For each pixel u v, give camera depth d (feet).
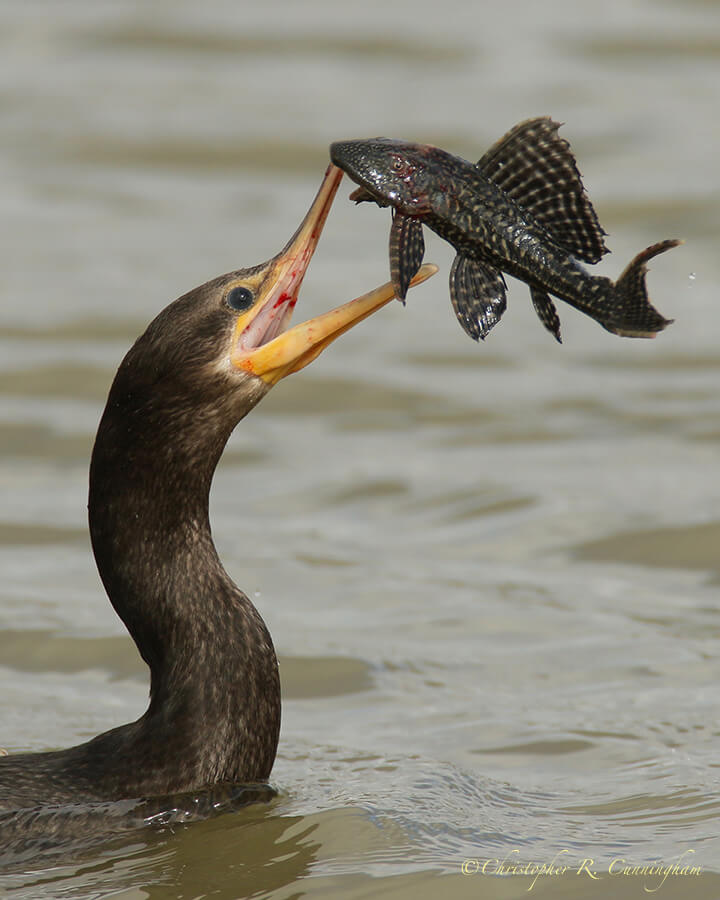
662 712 33.88
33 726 33.88
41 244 71.51
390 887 25.67
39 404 55.93
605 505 46.83
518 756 31.94
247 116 85.66
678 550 43.65
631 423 54.19
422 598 40.88
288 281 28.27
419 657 37.37
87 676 36.81
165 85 90.38
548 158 24.82
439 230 25.17
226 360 27.78
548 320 25.38
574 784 30.32
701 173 77.46
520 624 39.19
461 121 82.79
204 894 25.54
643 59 92.89
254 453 52.37
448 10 101.86
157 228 73.87
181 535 28.30
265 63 93.66
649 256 23.65
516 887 25.66
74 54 95.25
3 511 47.29
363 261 70.74
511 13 101.14
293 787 29.86
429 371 59.88
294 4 103.09
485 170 25.22
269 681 28.32
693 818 28.37
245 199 77.77
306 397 57.31
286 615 39.88
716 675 35.76
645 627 38.75
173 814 27.66
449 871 26.17
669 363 60.34
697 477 48.83
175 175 80.69
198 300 27.96
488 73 90.84
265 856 26.66
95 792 27.84
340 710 34.65
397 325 65.36
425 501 48.01
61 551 44.52
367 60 93.66
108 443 28.22
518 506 47.19
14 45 96.43
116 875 26.09
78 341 60.85
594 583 41.81
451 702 34.86
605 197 75.31
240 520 46.78
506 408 55.93
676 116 84.69
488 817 28.58
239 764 28.12
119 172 80.84
